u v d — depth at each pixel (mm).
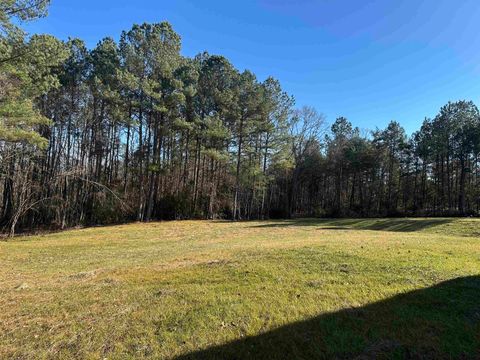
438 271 6328
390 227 22172
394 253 7969
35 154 22422
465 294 5113
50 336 3975
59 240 17453
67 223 26016
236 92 32500
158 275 6578
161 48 27797
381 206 43969
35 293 5645
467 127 34125
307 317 4359
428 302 4809
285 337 3885
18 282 6723
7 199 26188
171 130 29406
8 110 14359
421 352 3590
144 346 3736
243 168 34781
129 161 31266
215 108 32625
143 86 26016
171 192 33188
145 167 30188
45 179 26047
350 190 49750
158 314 4516
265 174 36656
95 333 4027
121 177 32375
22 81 14906
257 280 5930
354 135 44750
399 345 3699
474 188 40000
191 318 4375
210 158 32625
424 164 42594
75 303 5016
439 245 9695
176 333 4008
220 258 8211
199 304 4828
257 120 33500
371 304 4758
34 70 14766
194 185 34094
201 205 34594
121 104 26984
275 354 3568
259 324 4195
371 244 9781
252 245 11336
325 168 42469
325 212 42312
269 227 23516
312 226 24188
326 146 43031
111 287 5828
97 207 27797
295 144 40281
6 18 11906
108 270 7520
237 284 5730
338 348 3656
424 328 4059
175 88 28047
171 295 5254
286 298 5008
